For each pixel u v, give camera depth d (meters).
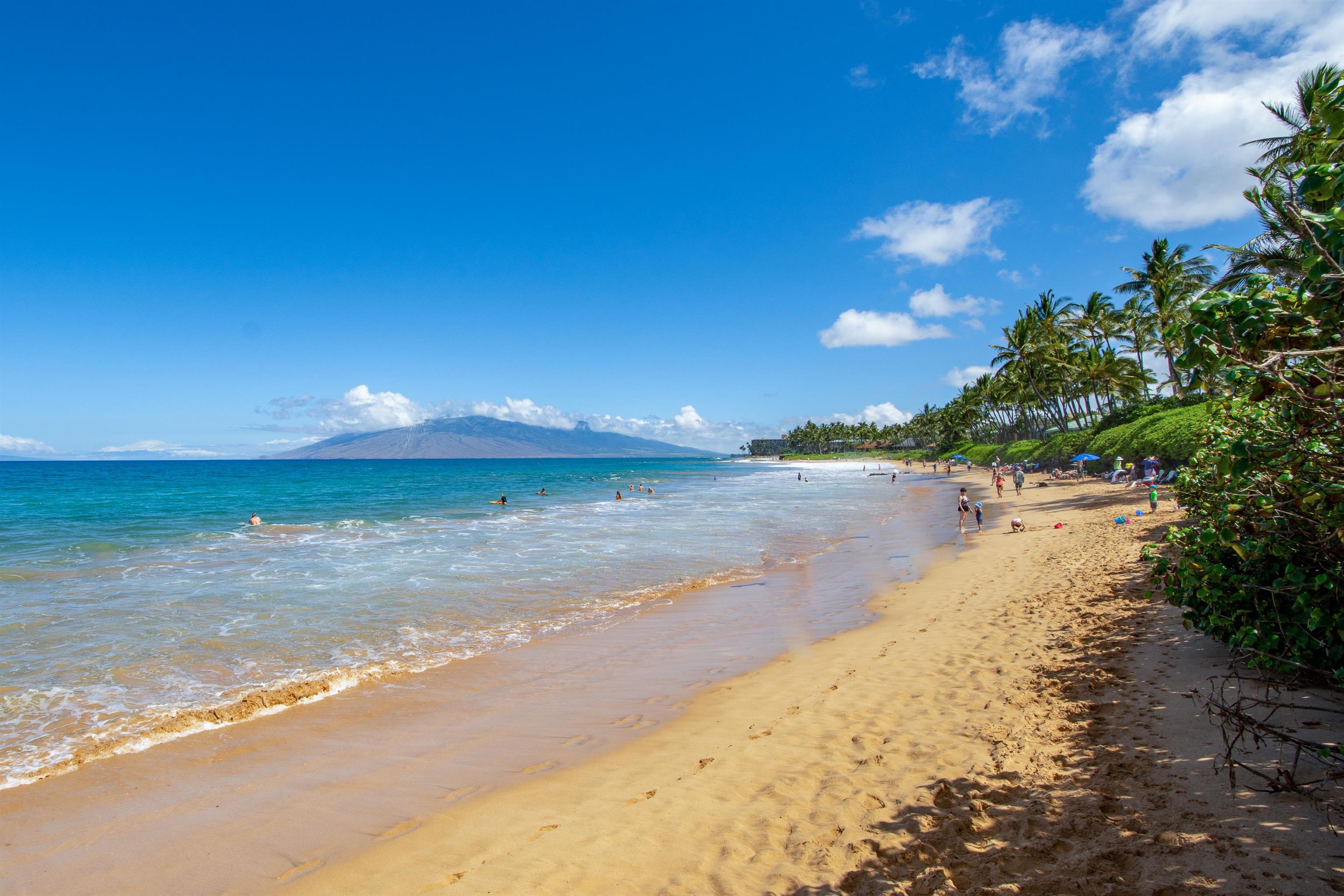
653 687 8.05
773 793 5.04
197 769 6.05
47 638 10.14
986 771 4.87
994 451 80.56
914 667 7.89
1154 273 42.00
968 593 11.96
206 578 15.15
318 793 5.55
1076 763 4.74
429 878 4.29
